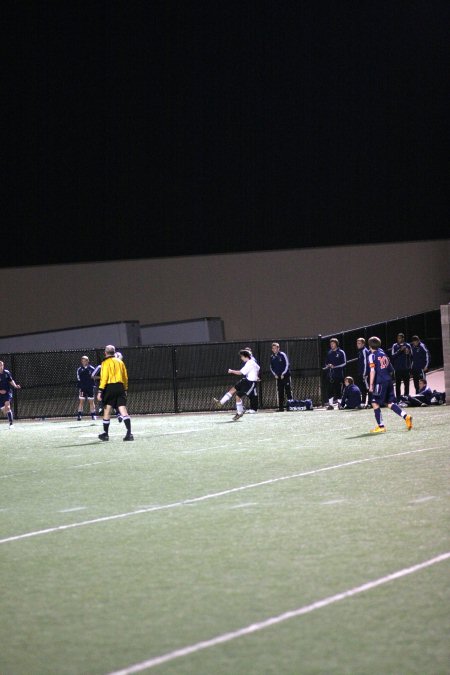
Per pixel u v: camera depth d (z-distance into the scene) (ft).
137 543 62.18
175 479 90.84
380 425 125.08
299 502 74.43
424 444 109.40
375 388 125.18
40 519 73.10
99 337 255.29
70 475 98.07
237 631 42.39
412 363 171.12
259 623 43.42
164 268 306.35
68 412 204.23
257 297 304.50
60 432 155.22
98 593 50.21
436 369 253.85
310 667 37.35
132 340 255.91
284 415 166.30
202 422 160.45
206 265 305.53
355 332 203.21
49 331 258.16
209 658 38.93
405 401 166.30
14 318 307.99
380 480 83.46
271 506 73.26
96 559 58.18
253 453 109.50
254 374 158.92
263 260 304.71
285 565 53.98
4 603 49.14
